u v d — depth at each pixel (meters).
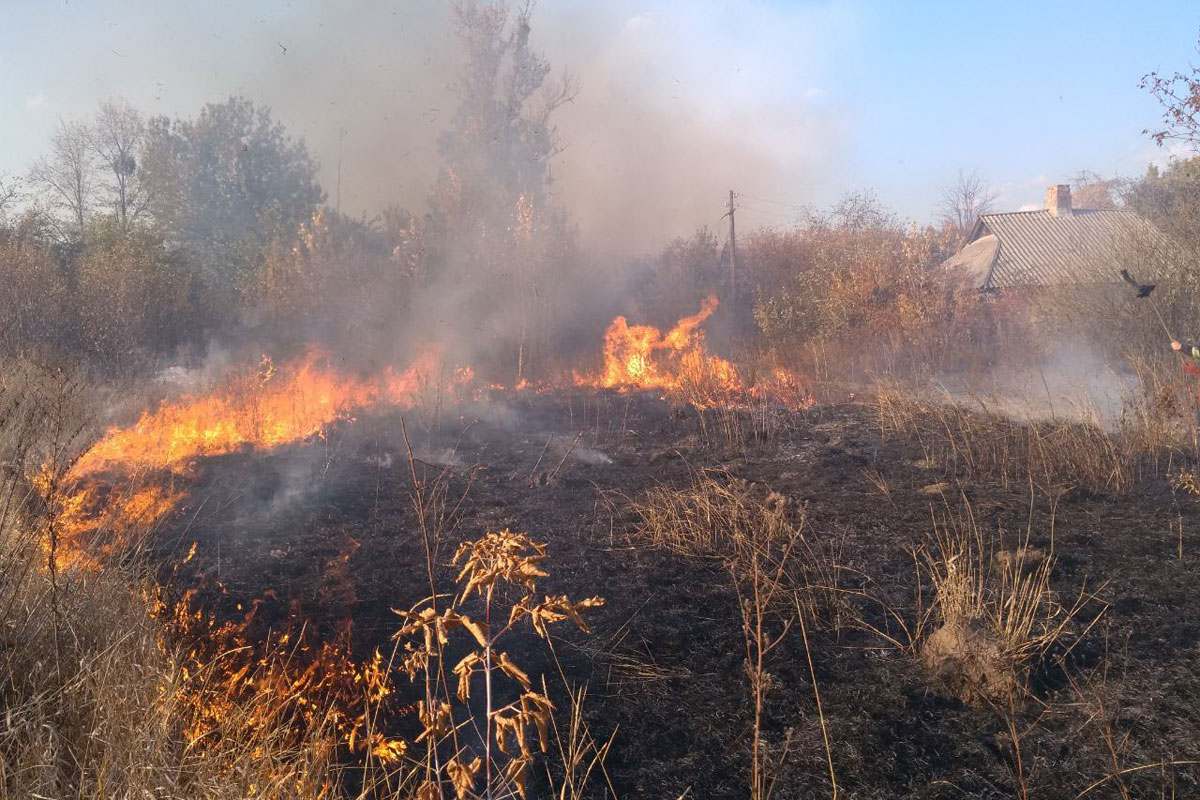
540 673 3.92
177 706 2.91
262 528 6.13
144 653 3.17
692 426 10.14
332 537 5.95
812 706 3.61
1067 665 3.88
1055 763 3.15
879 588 4.87
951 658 3.74
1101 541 5.54
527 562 2.09
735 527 5.82
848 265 18.58
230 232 27.59
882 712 3.53
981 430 9.01
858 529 5.97
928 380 13.09
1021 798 2.96
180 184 27.53
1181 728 3.33
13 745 2.60
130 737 2.61
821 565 5.24
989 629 3.87
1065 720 3.43
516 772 1.98
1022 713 3.50
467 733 3.39
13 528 3.64
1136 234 13.20
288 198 29.92
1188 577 4.86
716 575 5.14
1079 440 7.79
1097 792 2.98
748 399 11.80
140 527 5.69
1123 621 4.31
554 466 8.23
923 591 4.80
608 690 3.77
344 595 4.81
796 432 9.60
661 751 3.31
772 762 3.21
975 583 4.83
